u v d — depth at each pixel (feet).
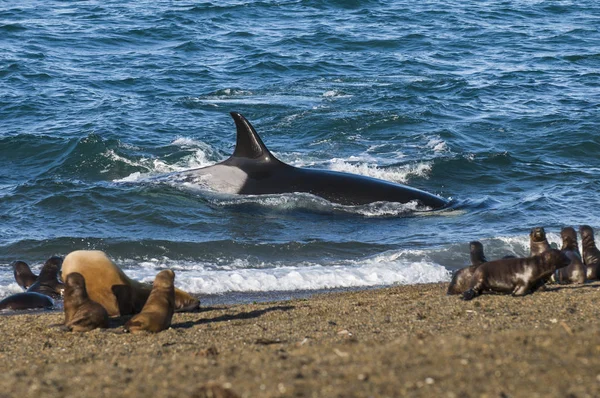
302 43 276.41
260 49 266.57
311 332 65.46
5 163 162.20
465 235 127.54
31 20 294.25
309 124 190.39
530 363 46.26
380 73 243.81
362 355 50.52
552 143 180.45
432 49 277.03
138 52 260.21
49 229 125.39
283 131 185.88
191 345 61.21
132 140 173.99
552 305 73.61
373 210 138.10
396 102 210.38
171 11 314.76
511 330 59.77
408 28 304.09
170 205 135.95
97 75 230.27
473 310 73.15
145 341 64.64
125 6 325.01
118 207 134.51
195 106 204.64
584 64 259.60
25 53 248.32
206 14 314.14
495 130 189.47
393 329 64.85
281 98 213.25
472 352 49.19
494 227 131.64
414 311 74.54
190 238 122.62
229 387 44.50
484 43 287.28
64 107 199.00
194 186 144.46
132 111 197.26
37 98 204.85
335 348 54.65
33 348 64.08
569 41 291.58
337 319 72.38
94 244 118.21
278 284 104.83
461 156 166.40
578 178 159.02
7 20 292.61
